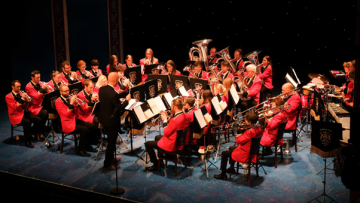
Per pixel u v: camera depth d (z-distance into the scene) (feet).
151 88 20.16
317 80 20.54
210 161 16.94
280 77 32.32
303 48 30.63
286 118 16.22
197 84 21.08
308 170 15.98
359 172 8.70
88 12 33.71
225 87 19.29
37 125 20.86
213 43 33.78
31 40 31.17
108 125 15.72
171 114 16.16
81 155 18.40
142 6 35.47
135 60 37.01
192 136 16.35
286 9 30.37
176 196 13.79
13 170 16.62
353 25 27.84
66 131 18.15
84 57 34.09
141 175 15.84
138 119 15.85
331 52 29.48
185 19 34.35
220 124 17.67
